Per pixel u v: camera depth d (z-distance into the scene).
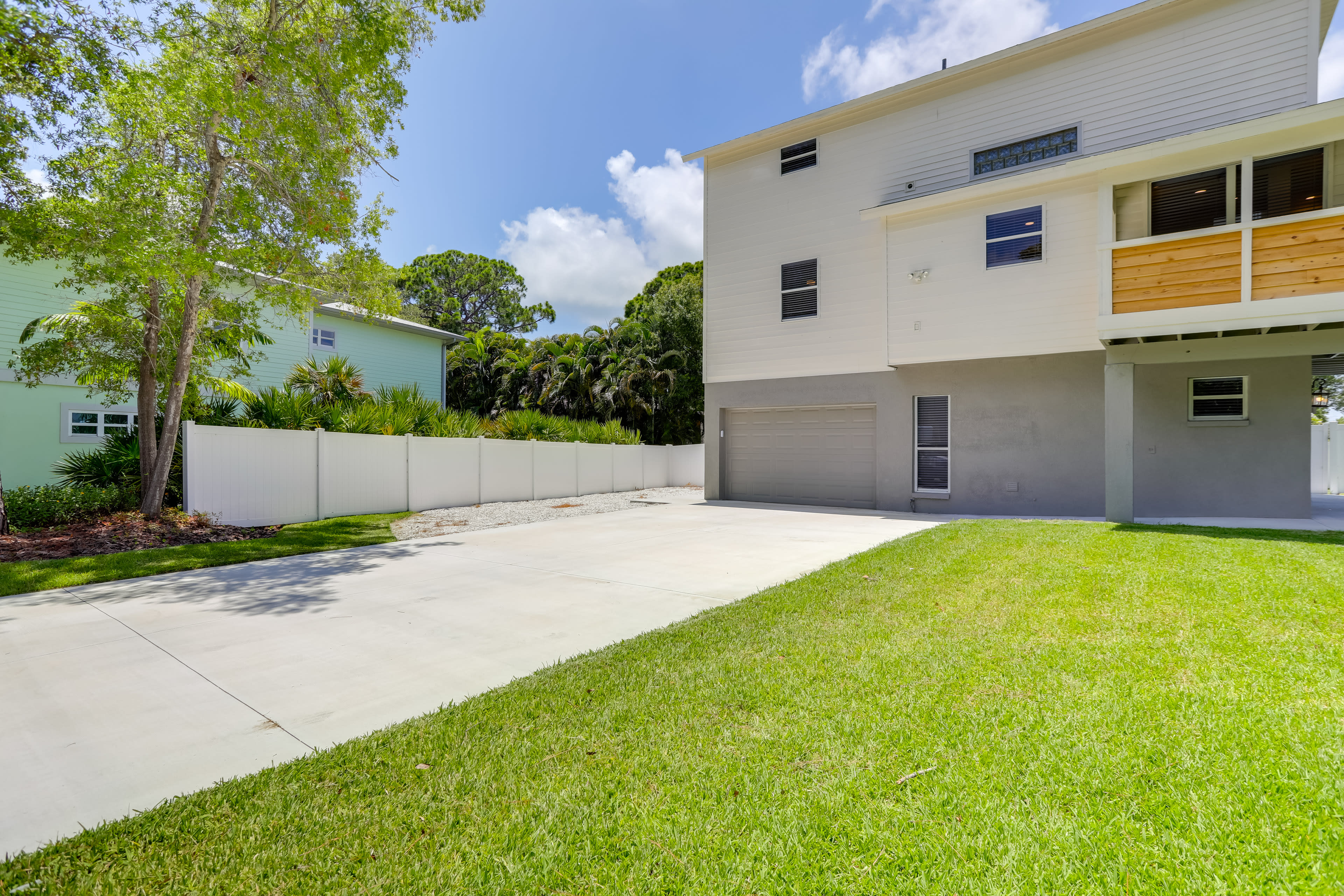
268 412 11.48
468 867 1.93
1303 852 1.85
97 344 10.31
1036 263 10.36
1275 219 7.75
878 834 2.01
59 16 7.71
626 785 2.36
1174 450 9.81
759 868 1.88
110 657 4.07
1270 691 2.93
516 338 35.72
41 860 2.00
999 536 7.45
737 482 14.81
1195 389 9.81
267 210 9.91
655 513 12.54
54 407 13.20
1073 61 10.49
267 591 5.92
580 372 26.23
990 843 1.95
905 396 12.11
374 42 9.33
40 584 6.07
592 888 1.83
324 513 11.52
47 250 8.86
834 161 12.93
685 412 29.72
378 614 5.11
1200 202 8.91
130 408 14.32
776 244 13.74
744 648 3.90
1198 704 2.82
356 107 10.22
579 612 5.11
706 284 14.80
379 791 2.38
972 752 2.50
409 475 13.14
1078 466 10.52
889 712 2.89
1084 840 1.95
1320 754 2.35
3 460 12.59
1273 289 7.73
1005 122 11.09
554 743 2.72
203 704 3.33
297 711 3.24
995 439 11.20
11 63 7.40
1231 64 9.34
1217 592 4.54
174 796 2.45
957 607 4.57
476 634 4.54
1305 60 8.88
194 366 11.13
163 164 9.34
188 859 2.00
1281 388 9.27
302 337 17.98
